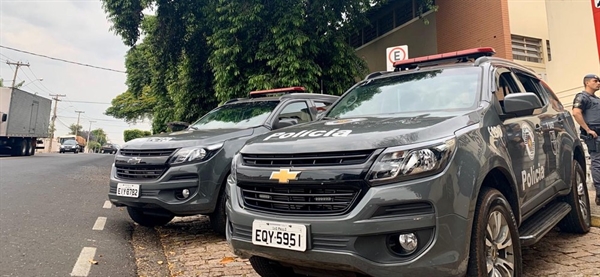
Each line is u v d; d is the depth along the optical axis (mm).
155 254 4043
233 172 2857
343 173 2203
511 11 12008
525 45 12281
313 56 10797
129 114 31656
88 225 5023
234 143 4641
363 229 2102
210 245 4387
